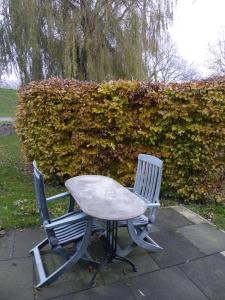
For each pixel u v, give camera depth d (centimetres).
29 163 574
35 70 972
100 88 408
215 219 355
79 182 275
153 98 391
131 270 243
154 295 213
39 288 218
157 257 263
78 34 922
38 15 903
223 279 233
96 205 214
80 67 959
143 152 416
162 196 428
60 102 436
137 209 210
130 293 215
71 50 908
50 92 436
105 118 418
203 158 388
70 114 433
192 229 321
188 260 259
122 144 423
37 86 451
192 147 391
